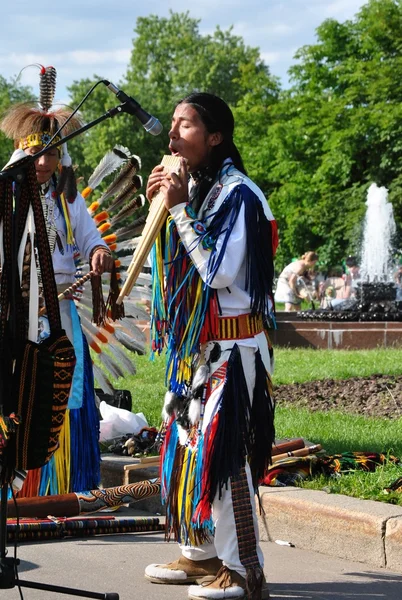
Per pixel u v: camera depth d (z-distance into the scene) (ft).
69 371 12.96
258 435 13.97
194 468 13.87
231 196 13.70
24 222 13.35
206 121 14.14
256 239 13.66
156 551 17.42
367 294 62.23
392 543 16.06
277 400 33.88
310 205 129.70
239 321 13.91
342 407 31.81
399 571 15.97
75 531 18.26
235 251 13.47
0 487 12.92
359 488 18.31
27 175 13.23
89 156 183.01
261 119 143.33
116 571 16.08
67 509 18.54
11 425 12.44
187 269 13.96
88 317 21.16
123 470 21.63
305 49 133.69
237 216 13.58
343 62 130.00
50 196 18.79
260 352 14.06
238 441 13.55
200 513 13.78
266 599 14.40
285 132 131.13
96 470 19.53
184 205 13.62
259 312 13.79
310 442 22.66
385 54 128.57
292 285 74.02
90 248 18.86
